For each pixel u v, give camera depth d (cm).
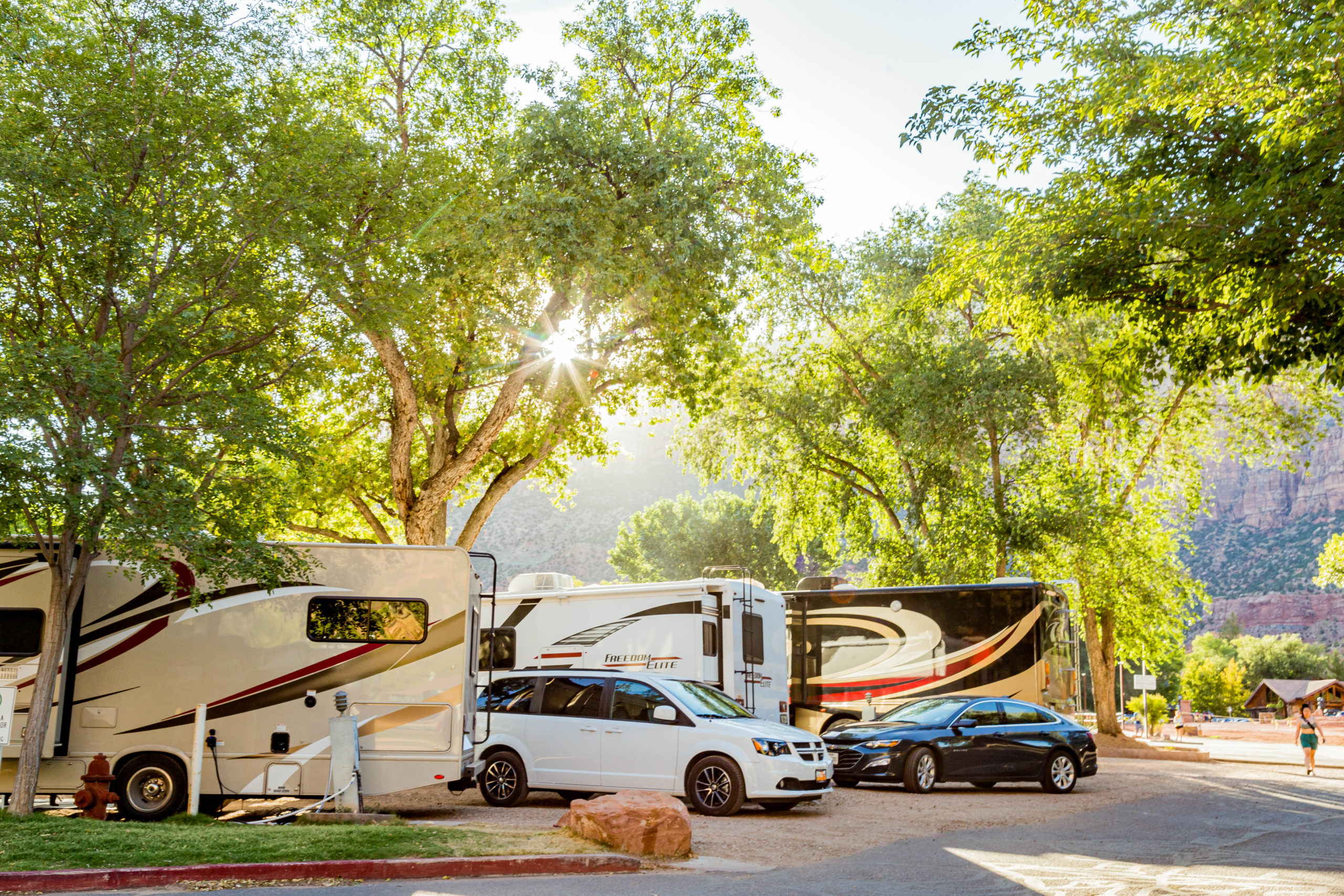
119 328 1194
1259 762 2669
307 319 1404
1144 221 1203
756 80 2458
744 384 3431
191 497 1089
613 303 2205
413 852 852
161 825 980
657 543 8088
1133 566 3064
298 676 1223
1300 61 1088
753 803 1407
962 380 2980
